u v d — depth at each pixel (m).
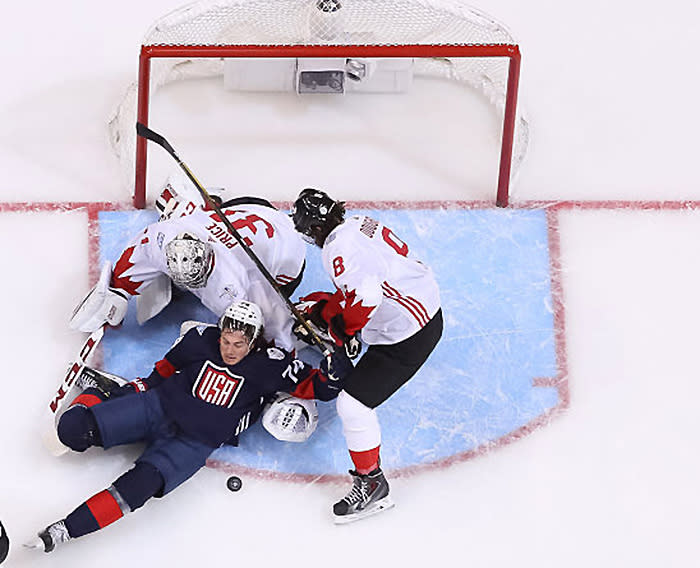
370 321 21.56
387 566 22.16
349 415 21.66
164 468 21.80
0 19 28.27
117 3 28.88
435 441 23.58
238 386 22.25
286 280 23.91
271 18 25.61
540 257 25.75
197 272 22.56
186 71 27.56
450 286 25.28
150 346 24.33
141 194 25.45
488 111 27.81
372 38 25.81
